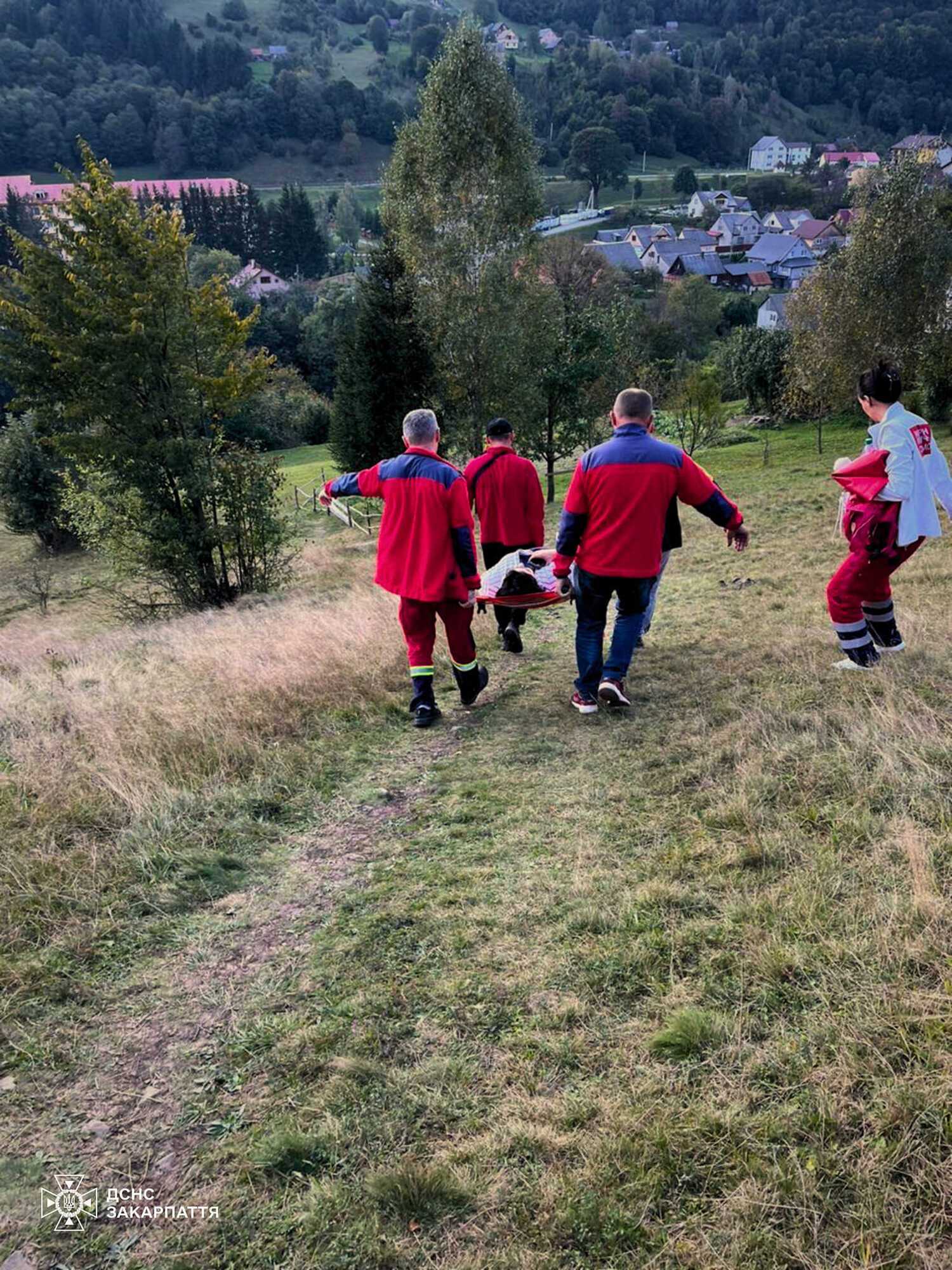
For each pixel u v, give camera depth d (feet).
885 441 14.76
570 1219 6.00
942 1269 5.29
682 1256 5.64
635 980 8.35
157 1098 7.66
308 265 398.21
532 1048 7.69
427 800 13.39
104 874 11.32
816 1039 7.17
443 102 80.02
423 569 16.22
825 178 552.00
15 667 32.86
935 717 12.76
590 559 15.55
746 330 143.54
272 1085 7.70
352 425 94.22
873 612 16.21
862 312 86.74
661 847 10.87
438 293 84.12
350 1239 6.12
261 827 12.77
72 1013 8.83
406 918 10.02
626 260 377.09
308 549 78.13
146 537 51.85
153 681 21.45
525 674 20.36
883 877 9.23
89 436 49.85
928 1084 6.51
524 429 85.87
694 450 110.32
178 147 616.39
